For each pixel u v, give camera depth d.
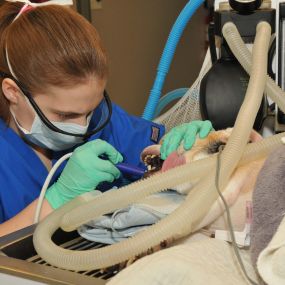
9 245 0.75
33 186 1.20
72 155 1.03
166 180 0.74
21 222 0.99
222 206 0.73
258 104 0.81
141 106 3.39
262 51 0.92
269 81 0.97
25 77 1.08
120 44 3.06
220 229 0.74
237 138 0.76
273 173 0.66
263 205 0.63
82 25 1.08
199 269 0.59
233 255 0.66
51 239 0.77
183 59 3.56
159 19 3.47
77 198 0.84
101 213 0.75
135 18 3.20
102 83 1.11
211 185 0.71
